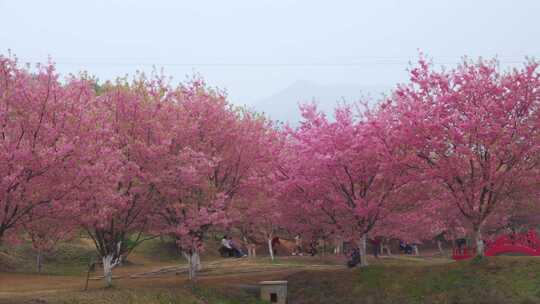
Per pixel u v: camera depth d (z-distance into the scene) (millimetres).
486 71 21703
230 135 24422
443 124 21266
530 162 21422
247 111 27469
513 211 29938
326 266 32062
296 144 25062
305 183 23531
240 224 28875
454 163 21156
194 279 24266
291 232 28719
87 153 17125
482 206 22312
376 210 23750
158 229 23422
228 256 40438
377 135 23000
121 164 19500
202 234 23984
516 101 21031
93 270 34156
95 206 18344
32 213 16594
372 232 25531
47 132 16547
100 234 21984
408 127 21641
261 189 24984
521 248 27688
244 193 25125
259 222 29250
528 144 20922
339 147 23500
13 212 16266
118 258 22500
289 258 37438
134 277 29438
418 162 22203
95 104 22047
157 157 21250
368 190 24500
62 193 16500
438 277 22078
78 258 37375
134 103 22141
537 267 20656
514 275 20578
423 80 22391
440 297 20828
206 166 21156
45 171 15781
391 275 23172
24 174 15453
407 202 24000
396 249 50719
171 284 23719
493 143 20844
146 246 45812
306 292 23703
